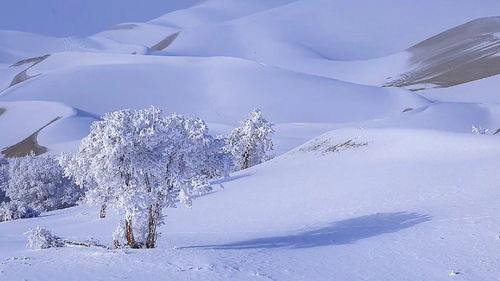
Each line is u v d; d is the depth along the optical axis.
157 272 19.52
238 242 27.25
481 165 39.12
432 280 18.44
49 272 19.69
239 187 48.34
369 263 20.88
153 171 25.06
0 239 34.97
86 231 37.72
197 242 27.78
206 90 188.50
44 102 154.75
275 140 115.31
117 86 189.88
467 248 21.78
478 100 192.25
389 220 29.16
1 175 81.69
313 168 50.31
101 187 25.27
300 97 180.38
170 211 42.22
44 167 72.75
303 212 35.22
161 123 25.95
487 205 29.03
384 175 41.56
